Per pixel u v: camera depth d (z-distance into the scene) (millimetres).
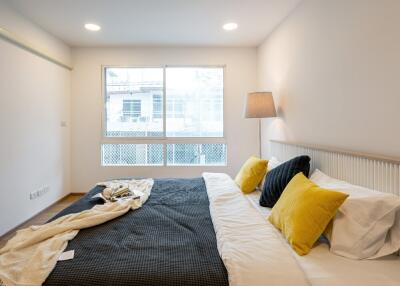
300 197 1387
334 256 1223
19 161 2756
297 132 2611
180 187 2492
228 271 1082
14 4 2549
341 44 1876
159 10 2707
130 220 1639
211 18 2908
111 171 4023
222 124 4086
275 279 1053
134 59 3936
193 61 3959
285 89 2900
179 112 4062
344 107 1854
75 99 3936
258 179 2352
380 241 1205
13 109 2643
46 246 1247
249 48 3965
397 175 1334
